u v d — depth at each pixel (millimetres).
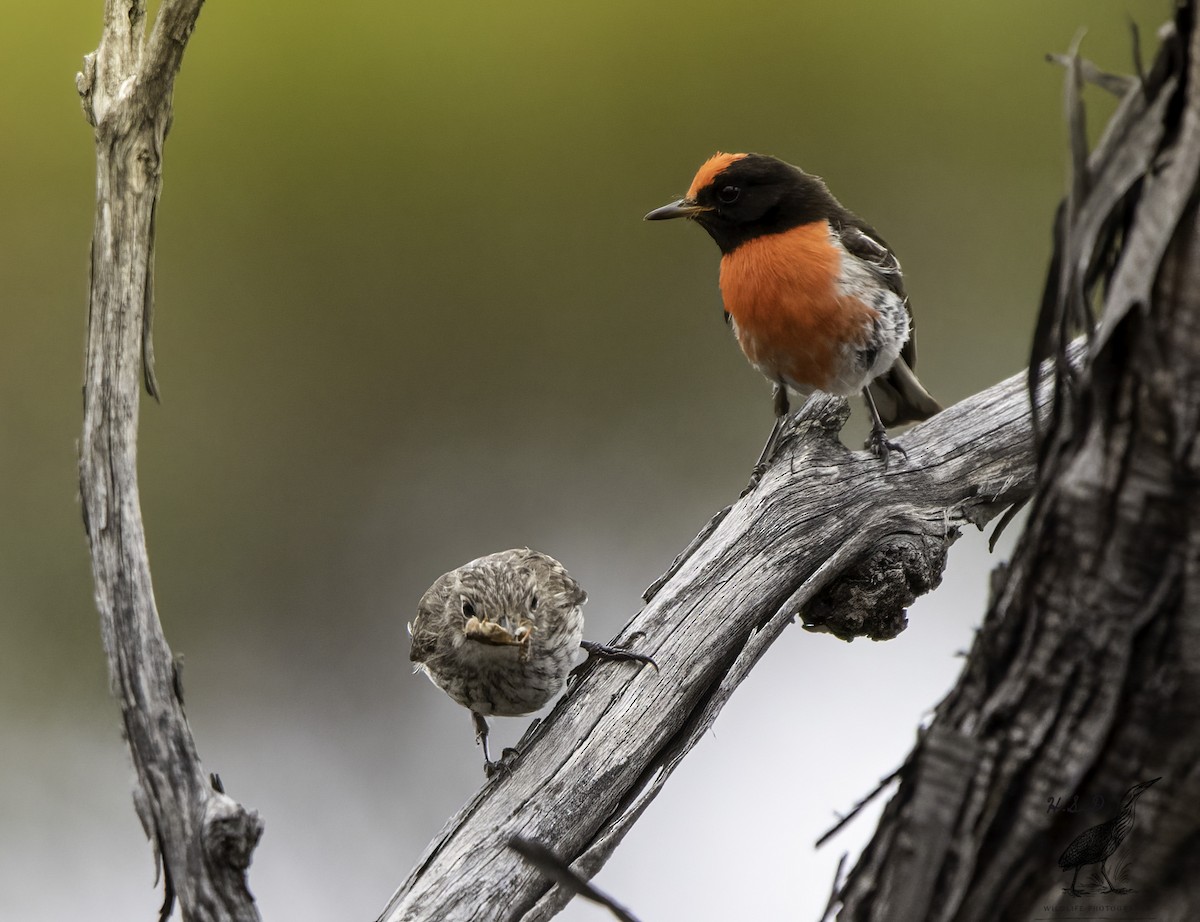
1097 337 3186
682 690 6137
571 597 7449
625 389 14945
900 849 3492
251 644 13609
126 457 4836
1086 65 3355
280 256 14922
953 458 6992
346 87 15156
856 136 15461
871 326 8664
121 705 4535
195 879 4305
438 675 7516
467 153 15328
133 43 5082
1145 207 3121
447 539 14391
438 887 5312
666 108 15539
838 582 6695
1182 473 3086
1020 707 3336
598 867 5395
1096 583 3205
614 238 15266
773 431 8008
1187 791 3141
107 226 4969
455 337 15055
